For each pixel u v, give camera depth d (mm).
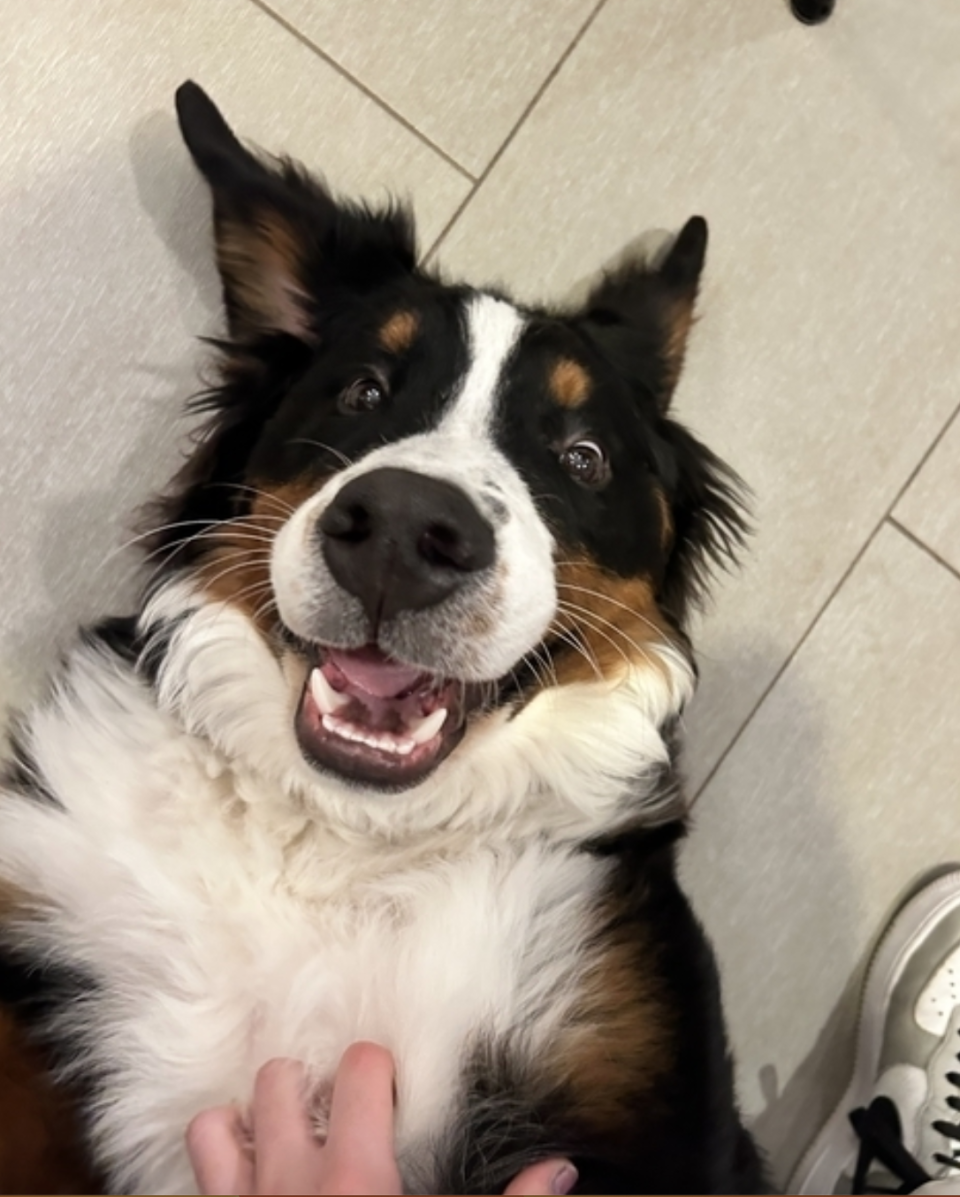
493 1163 445
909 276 657
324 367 506
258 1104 413
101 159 604
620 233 639
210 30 609
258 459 504
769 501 651
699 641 646
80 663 523
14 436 602
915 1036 649
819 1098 659
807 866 654
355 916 476
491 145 631
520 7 628
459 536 406
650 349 566
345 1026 462
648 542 529
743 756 650
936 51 654
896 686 657
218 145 521
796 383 652
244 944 467
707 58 641
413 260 541
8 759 515
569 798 505
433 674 440
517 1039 459
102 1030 460
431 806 491
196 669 493
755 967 651
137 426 610
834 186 651
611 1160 442
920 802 659
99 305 607
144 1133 452
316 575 414
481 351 491
